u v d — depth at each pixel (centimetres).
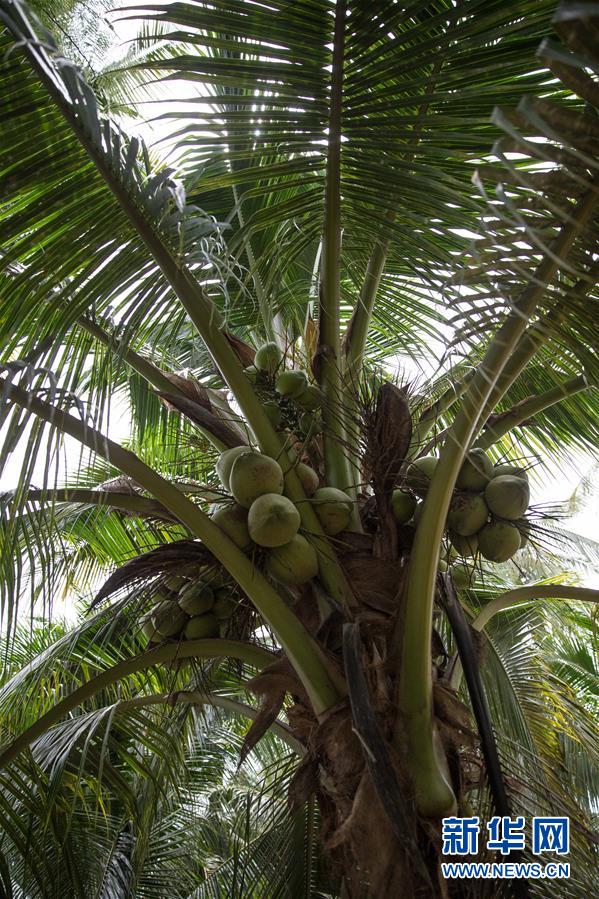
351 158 263
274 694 268
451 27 225
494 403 253
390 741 232
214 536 257
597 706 794
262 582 257
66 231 253
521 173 172
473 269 208
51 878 336
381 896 217
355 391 302
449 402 330
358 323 327
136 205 239
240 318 434
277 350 313
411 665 237
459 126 271
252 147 291
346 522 278
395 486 283
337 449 303
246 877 366
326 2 223
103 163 234
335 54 229
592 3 106
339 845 241
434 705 245
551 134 132
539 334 232
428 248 260
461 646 239
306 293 411
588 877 257
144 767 380
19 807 381
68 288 257
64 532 476
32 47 185
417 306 371
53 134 239
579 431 418
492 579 475
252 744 263
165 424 433
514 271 219
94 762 363
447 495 237
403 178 258
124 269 259
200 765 647
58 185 246
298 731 270
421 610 237
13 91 231
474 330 224
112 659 429
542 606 487
